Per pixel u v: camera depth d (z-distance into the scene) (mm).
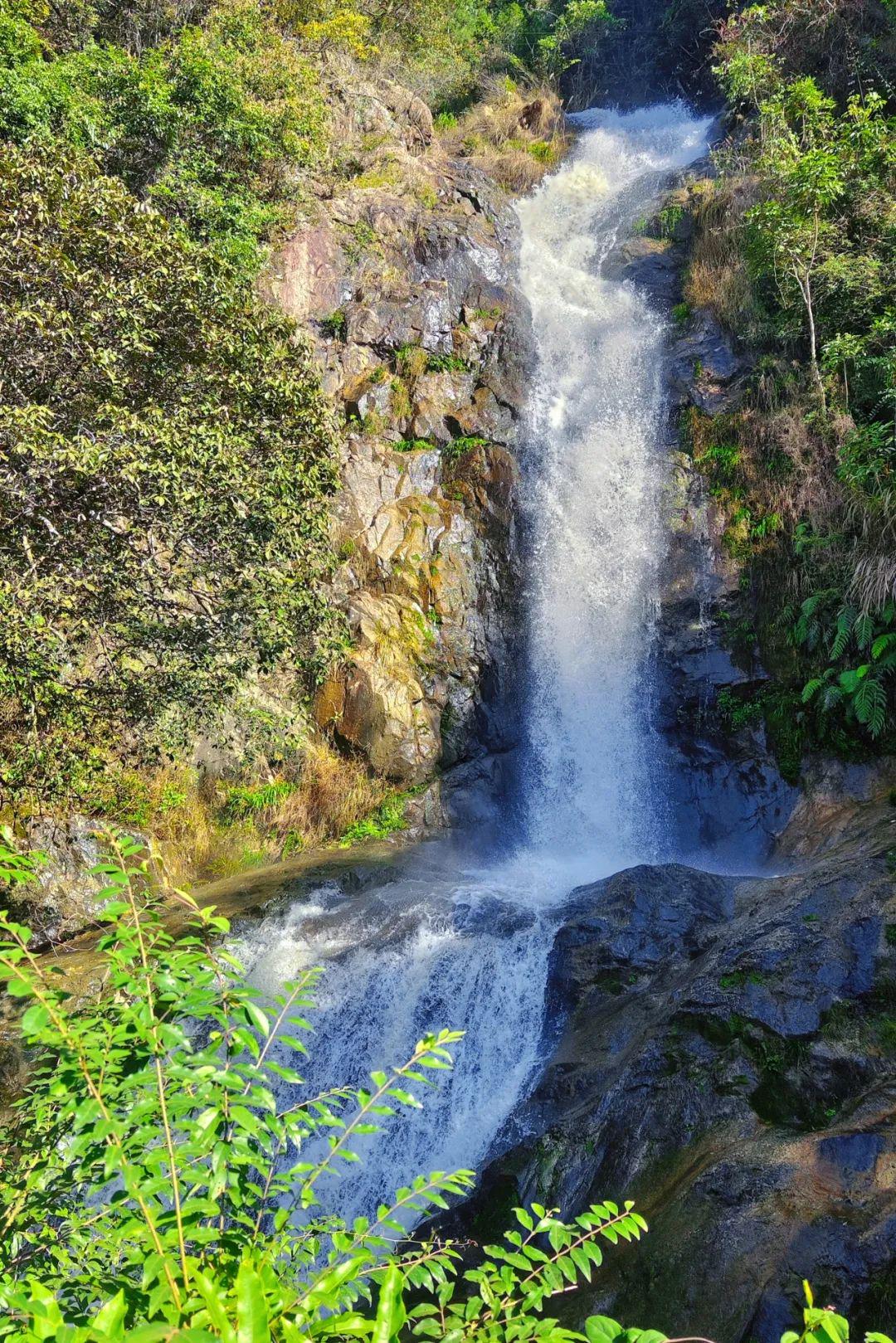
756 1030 5328
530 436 15070
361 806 11766
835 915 6066
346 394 15008
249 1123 1570
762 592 11867
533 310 17297
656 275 17359
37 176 6691
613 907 7730
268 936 8477
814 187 11820
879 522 10375
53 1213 2143
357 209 16984
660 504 13312
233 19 17531
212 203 14352
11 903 8633
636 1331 1427
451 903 8648
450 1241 1978
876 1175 3822
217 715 7668
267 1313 1255
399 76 24203
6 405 6164
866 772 10156
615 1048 6105
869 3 16203
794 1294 3406
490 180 20625
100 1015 1909
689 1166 4555
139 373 6801
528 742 12969
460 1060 7180
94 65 15133
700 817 11445
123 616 6480
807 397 12391
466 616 13164
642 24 26703
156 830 10477
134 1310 1403
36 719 6422
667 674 12250
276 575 6672
